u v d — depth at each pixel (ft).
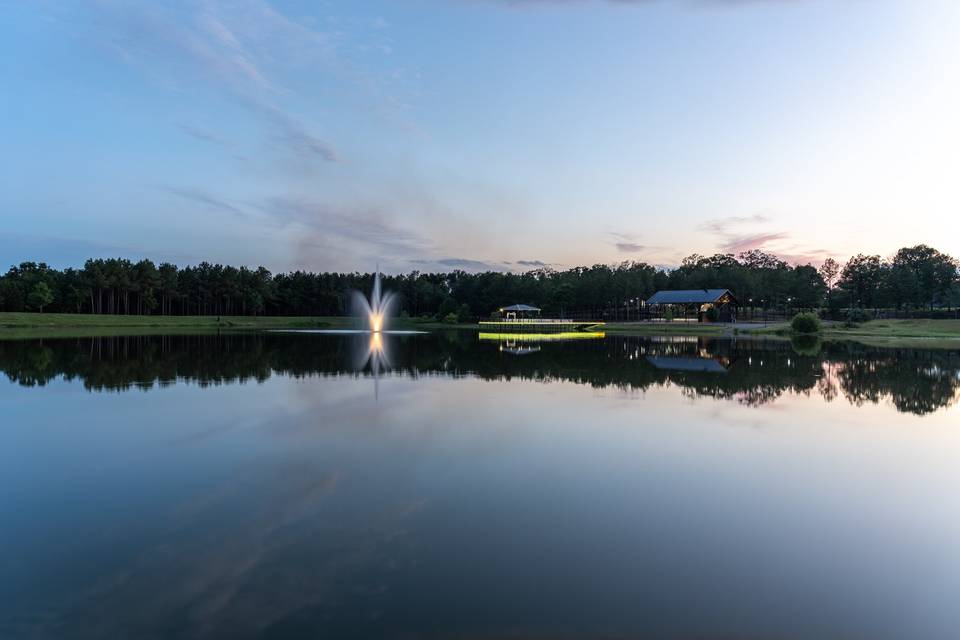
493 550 20.38
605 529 22.44
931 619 16.47
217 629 15.31
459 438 36.58
